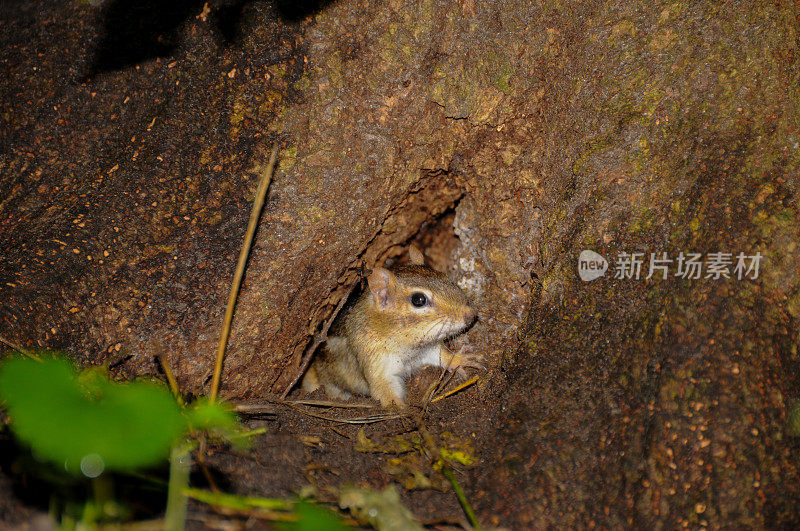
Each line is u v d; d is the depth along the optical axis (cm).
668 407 80
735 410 79
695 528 79
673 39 82
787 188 81
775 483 79
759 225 81
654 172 82
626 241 82
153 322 83
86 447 49
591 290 82
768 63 81
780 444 79
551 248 84
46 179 84
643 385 81
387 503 79
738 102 82
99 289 83
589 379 81
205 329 84
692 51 82
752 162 81
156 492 79
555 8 84
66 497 78
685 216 81
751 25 82
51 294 82
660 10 83
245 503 79
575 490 80
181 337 84
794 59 81
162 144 84
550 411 81
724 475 79
